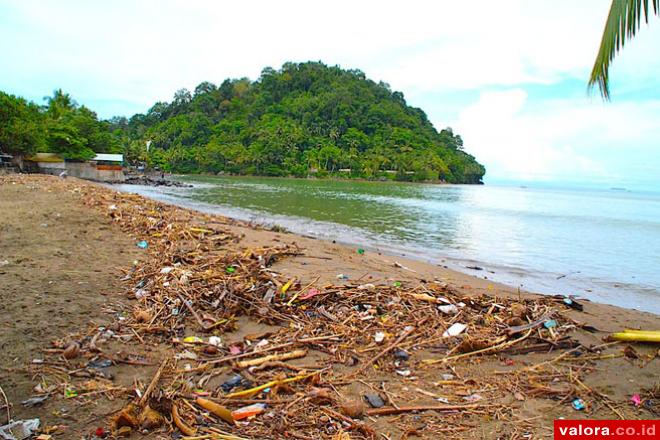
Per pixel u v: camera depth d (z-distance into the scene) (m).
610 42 4.19
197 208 25.95
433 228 21.20
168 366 4.04
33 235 9.27
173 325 5.07
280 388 3.80
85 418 3.15
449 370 4.37
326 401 3.63
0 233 9.17
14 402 3.26
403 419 3.45
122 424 3.08
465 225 23.28
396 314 5.79
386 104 155.75
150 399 3.34
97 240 9.52
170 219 13.09
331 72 174.75
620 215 34.41
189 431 3.08
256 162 111.38
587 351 4.95
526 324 5.57
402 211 30.56
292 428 3.23
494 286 9.02
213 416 3.33
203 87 170.12
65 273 6.62
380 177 118.12
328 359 4.49
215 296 6.00
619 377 4.33
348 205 33.69
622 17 4.08
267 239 11.99
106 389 3.53
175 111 156.88
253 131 125.38
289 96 158.62
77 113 64.56
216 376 4.00
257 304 5.82
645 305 8.70
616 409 3.71
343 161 118.62
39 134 43.94
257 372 4.10
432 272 10.02
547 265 12.84
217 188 52.88
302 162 117.75
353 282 7.44
